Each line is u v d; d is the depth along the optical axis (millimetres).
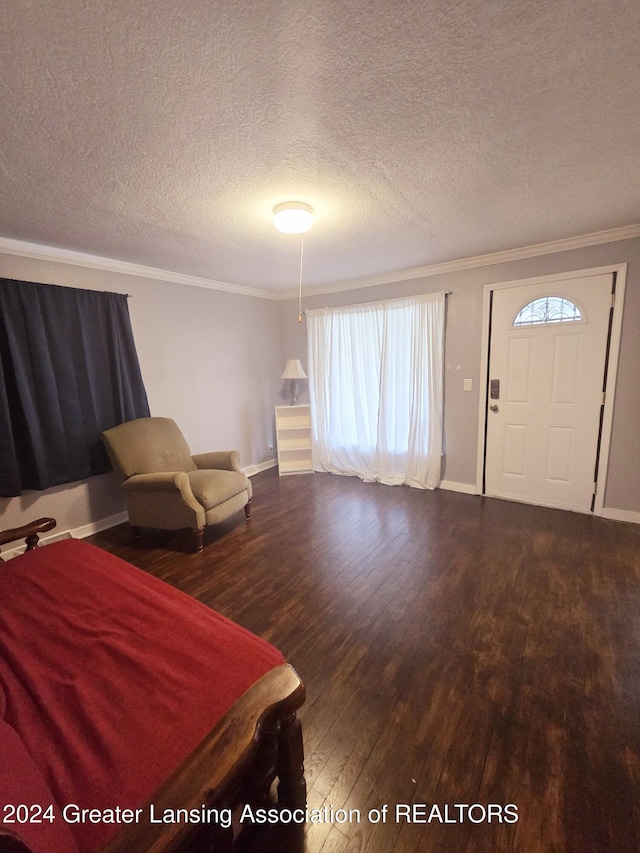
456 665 1629
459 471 3814
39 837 618
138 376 3307
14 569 1507
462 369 3645
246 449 4605
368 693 1502
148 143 1521
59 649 1103
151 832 604
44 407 2709
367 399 4223
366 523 3123
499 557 2510
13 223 2256
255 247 2902
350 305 4227
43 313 2695
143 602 1292
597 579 2229
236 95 1262
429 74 1199
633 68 1190
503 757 1240
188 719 862
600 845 1007
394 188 1995
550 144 1627
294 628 1886
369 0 939
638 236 2723
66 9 936
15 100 1236
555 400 3223
